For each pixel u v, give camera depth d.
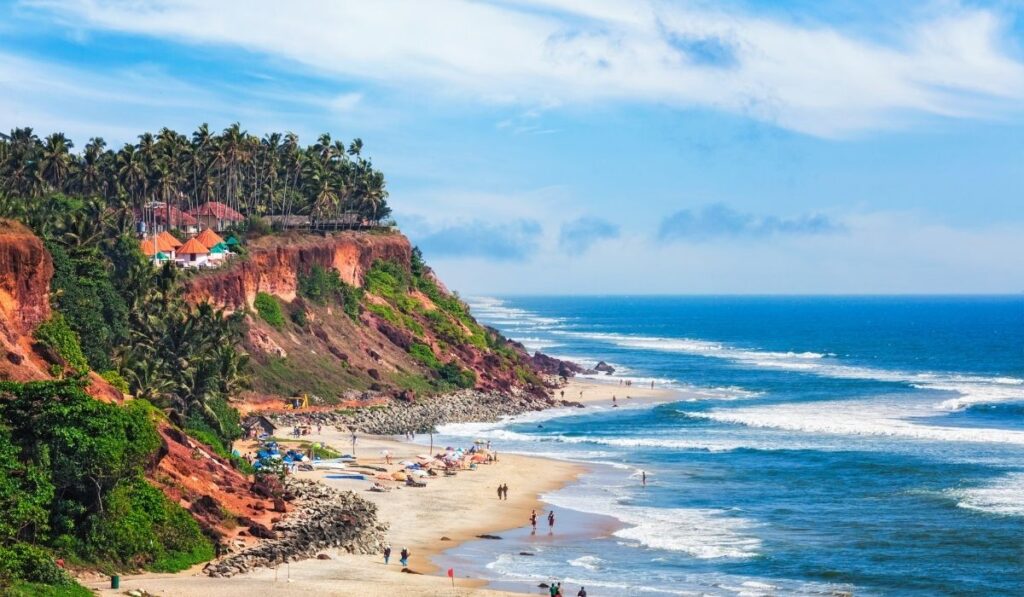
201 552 62.59
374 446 118.06
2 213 90.25
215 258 145.75
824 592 64.56
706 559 72.12
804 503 89.44
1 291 72.94
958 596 63.91
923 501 89.25
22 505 53.91
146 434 63.72
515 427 137.75
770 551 73.94
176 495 67.50
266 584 57.22
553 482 99.50
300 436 120.31
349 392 141.75
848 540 76.69
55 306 87.25
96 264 98.88
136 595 51.81
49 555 53.75
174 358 96.44
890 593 64.69
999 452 113.44
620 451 117.56
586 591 64.19
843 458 110.62
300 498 79.81
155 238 143.38
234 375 102.44
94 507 59.19
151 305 103.81
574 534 79.31
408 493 92.94
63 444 58.25
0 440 56.47
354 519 76.12
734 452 115.69
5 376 64.81
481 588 63.38
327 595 55.72
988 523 81.12
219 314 105.75
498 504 89.56
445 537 77.62
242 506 72.31
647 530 80.31
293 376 139.00
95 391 73.25
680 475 102.75
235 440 104.81
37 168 139.38
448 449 113.88
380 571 64.44
